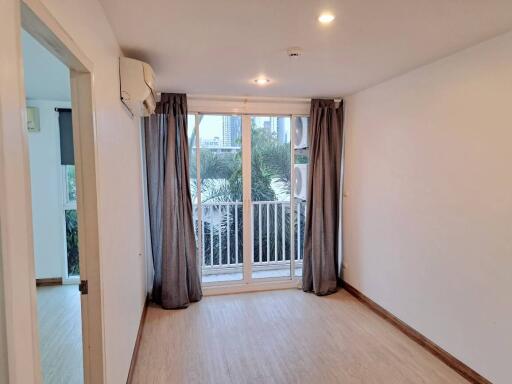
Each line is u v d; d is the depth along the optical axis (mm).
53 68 2881
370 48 2438
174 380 2502
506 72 2172
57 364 2646
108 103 1894
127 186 2551
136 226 3064
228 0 1728
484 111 2324
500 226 2238
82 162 1526
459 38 2250
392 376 2537
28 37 2188
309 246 4246
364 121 3760
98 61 1674
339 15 1906
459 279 2561
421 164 2912
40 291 4180
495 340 2291
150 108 2885
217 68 2895
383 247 3490
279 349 2930
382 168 3461
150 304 3879
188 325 3375
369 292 3785
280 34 2180
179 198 3793
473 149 2412
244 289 4285
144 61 2682
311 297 4094
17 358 767
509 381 2203
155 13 1861
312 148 4133
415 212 3006
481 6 1809
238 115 4168
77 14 1336
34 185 4312
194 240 3920
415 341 3039
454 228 2592
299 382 2480
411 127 3020
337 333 3203
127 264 2445
